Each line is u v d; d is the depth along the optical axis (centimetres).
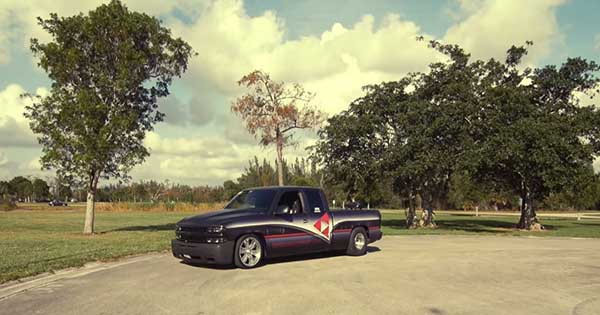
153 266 1166
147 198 9594
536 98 2930
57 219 3997
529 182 2934
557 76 2838
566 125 2584
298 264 1198
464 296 826
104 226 2941
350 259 1298
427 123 2614
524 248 1628
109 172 2159
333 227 1311
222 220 1118
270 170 7325
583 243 1856
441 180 3123
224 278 990
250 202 1248
